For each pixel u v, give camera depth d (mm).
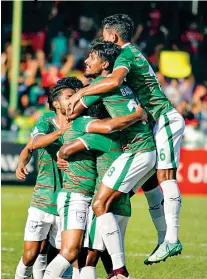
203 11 44375
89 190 14766
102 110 15172
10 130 40625
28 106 42625
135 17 44438
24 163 15656
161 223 16000
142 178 15352
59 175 15250
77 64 44281
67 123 15289
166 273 19172
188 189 36562
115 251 14438
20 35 41750
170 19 44375
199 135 40688
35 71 43594
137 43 44312
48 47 44281
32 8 44219
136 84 15383
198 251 22438
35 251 15273
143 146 14773
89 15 44469
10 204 32188
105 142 14641
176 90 43031
